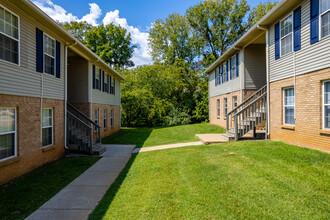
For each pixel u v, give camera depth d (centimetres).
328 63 619
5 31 570
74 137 947
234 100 1431
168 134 1634
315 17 667
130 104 2341
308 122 706
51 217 384
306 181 453
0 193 492
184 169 607
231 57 1456
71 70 1207
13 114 604
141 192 477
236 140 995
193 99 2672
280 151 696
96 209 414
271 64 935
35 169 693
